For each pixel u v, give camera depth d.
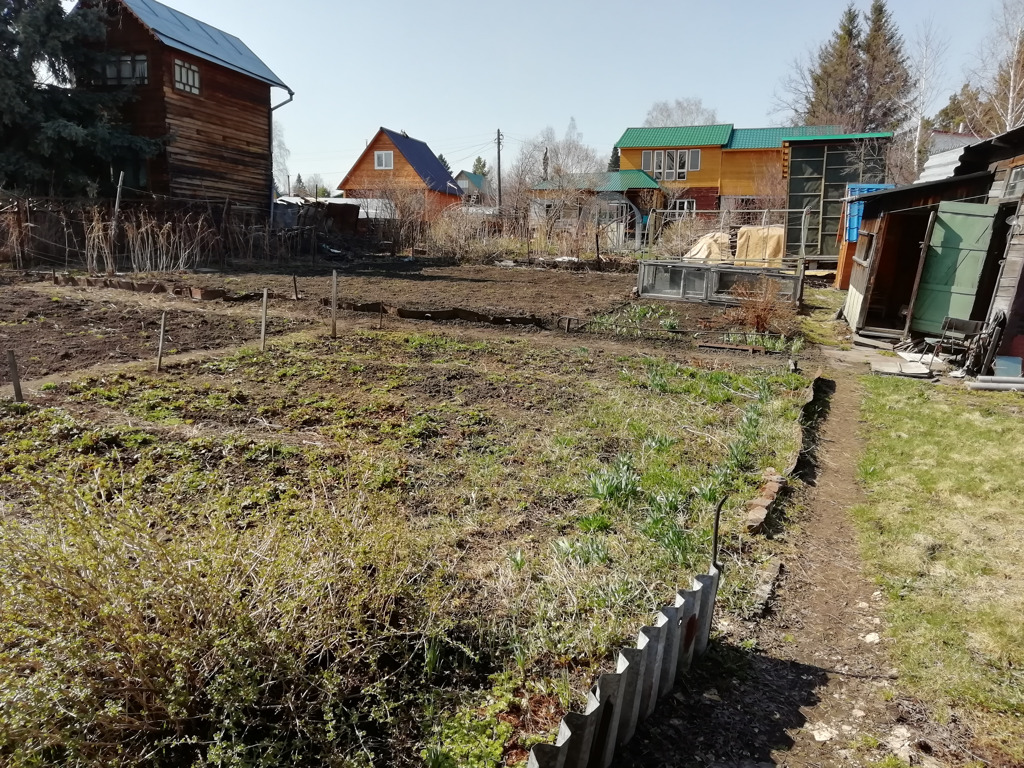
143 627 2.34
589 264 22.94
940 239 10.28
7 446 4.81
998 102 30.03
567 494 4.77
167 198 19.08
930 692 3.04
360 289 15.61
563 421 6.34
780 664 3.24
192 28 23.91
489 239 27.41
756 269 14.91
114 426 5.34
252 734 2.45
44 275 14.45
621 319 12.38
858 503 5.12
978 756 2.68
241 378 7.25
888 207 12.31
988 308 10.41
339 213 29.67
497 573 3.68
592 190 33.69
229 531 2.98
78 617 2.19
